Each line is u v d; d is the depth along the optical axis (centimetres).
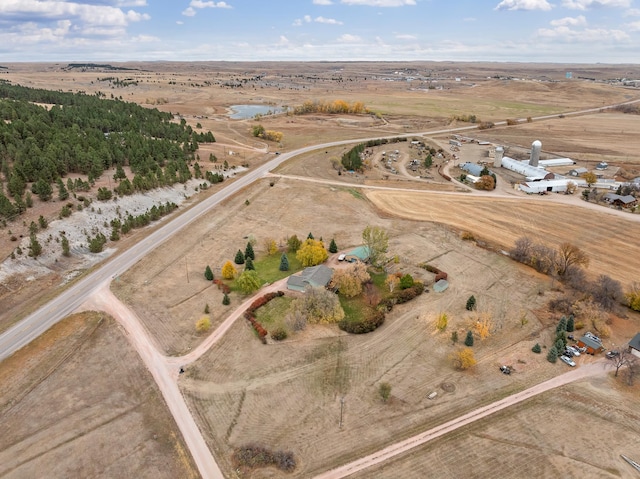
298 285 8094
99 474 4625
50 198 10569
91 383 5841
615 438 5125
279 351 6581
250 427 5262
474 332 7050
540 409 5531
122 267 8744
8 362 6119
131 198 11556
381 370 6244
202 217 11406
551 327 7206
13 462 4722
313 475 4659
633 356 6378
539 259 8981
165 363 6259
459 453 4912
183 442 5041
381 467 4741
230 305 7681
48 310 7281
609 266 9131
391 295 7912
